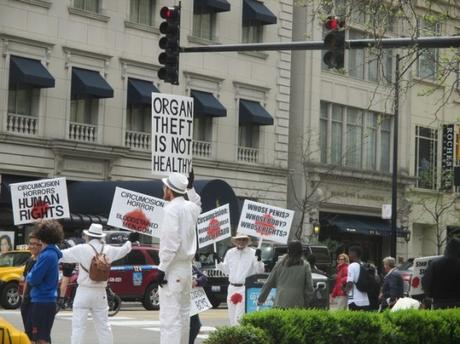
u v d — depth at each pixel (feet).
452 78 177.06
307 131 167.02
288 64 166.20
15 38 126.82
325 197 168.96
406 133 187.73
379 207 181.57
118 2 140.05
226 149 154.61
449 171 180.86
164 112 51.37
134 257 103.45
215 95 152.87
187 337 42.27
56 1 131.95
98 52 136.77
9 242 116.67
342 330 40.14
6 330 28.91
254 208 74.28
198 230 73.10
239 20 157.58
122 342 68.03
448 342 44.75
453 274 51.65
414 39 56.65
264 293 53.62
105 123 137.69
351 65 177.88
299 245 52.75
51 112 131.23
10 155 126.21
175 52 66.23
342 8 66.13
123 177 140.26
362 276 66.13
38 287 43.65
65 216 59.41
